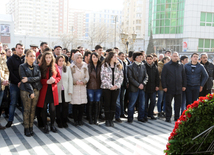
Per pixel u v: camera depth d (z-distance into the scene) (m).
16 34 69.19
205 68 7.23
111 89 5.57
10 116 5.35
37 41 72.25
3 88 5.21
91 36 64.69
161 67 7.27
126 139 4.84
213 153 2.68
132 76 6.05
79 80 5.54
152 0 42.03
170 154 2.69
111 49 6.77
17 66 5.33
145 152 4.18
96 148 4.30
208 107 2.55
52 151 4.10
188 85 6.67
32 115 4.85
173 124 6.15
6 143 4.40
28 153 3.98
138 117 6.41
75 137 4.87
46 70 4.91
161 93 7.03
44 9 130.50
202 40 38.09
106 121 5.77
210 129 2.51
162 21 39.84
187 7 37.19
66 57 5.85
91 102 5.88
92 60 5.86
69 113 6.53
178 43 39.72
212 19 37.88
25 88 4.70
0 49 5.20
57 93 5.12
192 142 2.59
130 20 76.62
